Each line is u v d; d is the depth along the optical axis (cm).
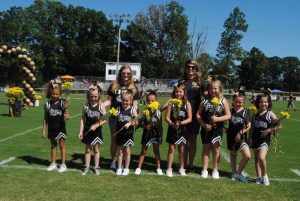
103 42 7950
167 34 8481
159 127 698
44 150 876
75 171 687
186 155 742
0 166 700
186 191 580
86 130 680
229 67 8431
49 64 7581
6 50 2225
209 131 673
